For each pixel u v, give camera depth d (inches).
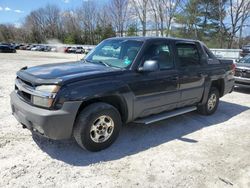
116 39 194.9
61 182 121.3
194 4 1718.8
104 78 147.6
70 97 133.3
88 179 125.0
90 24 3137.3
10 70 540.7
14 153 145.4
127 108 159.8
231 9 1673.2
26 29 3779.5
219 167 141.9
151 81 169.8
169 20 1838.1
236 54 895.7
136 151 156.0
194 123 213.9
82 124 140.7
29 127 140.6
